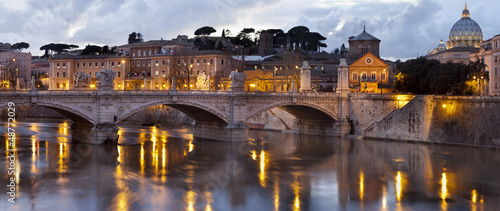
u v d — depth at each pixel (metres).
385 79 179.50
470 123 105.50
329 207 63.47
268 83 186.62
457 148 104.38
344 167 87.06
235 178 77.75
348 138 124.69
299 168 86.00
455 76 138.62
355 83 178.12
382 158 95.25
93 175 77.00
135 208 61.38
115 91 100.69
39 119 178.00
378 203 65.44
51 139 113.81
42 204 61.91
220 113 111.31
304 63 133.12
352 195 69.06
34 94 90.38
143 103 102.62
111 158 90.19
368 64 178.38
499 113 100.75
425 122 111.75
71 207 61.06
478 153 98.12
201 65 192.25
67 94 94.62
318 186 73.75
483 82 145.25
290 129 147.25
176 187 71.38
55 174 76.88
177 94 104.69
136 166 84.50
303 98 120.88
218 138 117.38
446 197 68.31
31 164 83.38
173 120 161.25
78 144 104.62
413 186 73.94
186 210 61.12
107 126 98.56
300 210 62.03
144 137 124.31
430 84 143.88
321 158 95.69
